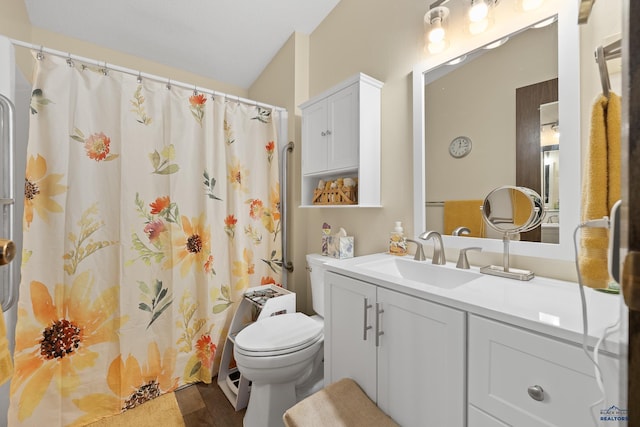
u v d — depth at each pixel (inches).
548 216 40.2
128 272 61.3
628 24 10.3
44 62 54.4
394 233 59.3
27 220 52.1
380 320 40.3
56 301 54.6
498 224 45.0
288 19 81.3
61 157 54.9
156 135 65.4
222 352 72.9
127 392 60.7
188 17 76.7
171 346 66.5
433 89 54.4
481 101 47.7
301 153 80.0
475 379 29.9
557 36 39.3
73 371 56.2
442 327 32.7
